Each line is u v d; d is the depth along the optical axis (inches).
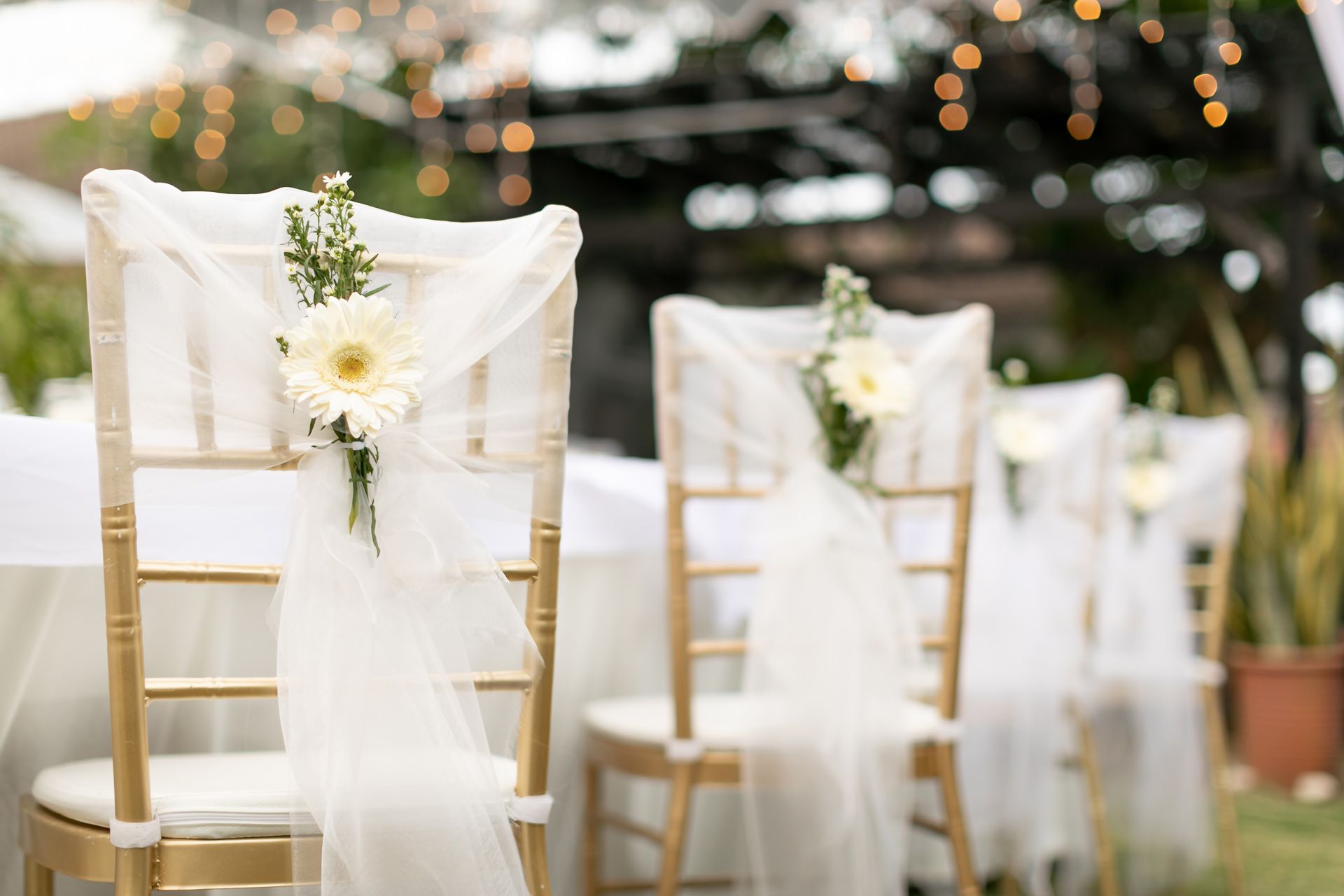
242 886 50.4
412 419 52.2
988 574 99.9
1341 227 271.4
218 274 48.8
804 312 75.9
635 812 92.5
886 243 364.5
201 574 50.7
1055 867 110.7
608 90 250.5
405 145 269.9
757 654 73.4
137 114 250.5
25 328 147.9
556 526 55.9
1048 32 219.8
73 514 57.6
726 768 73.7
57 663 65.4
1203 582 145.9
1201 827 110.6
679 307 73.4
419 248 52.7
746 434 74.9
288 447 51.0
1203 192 225.1
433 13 223.5
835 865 70.9
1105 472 102.6
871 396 72.7
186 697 50.2
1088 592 101.5
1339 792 154.9
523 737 55.2
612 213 318.3
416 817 49.7
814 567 72.9
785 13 229.0
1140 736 110.3
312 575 50.3
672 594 73.9
